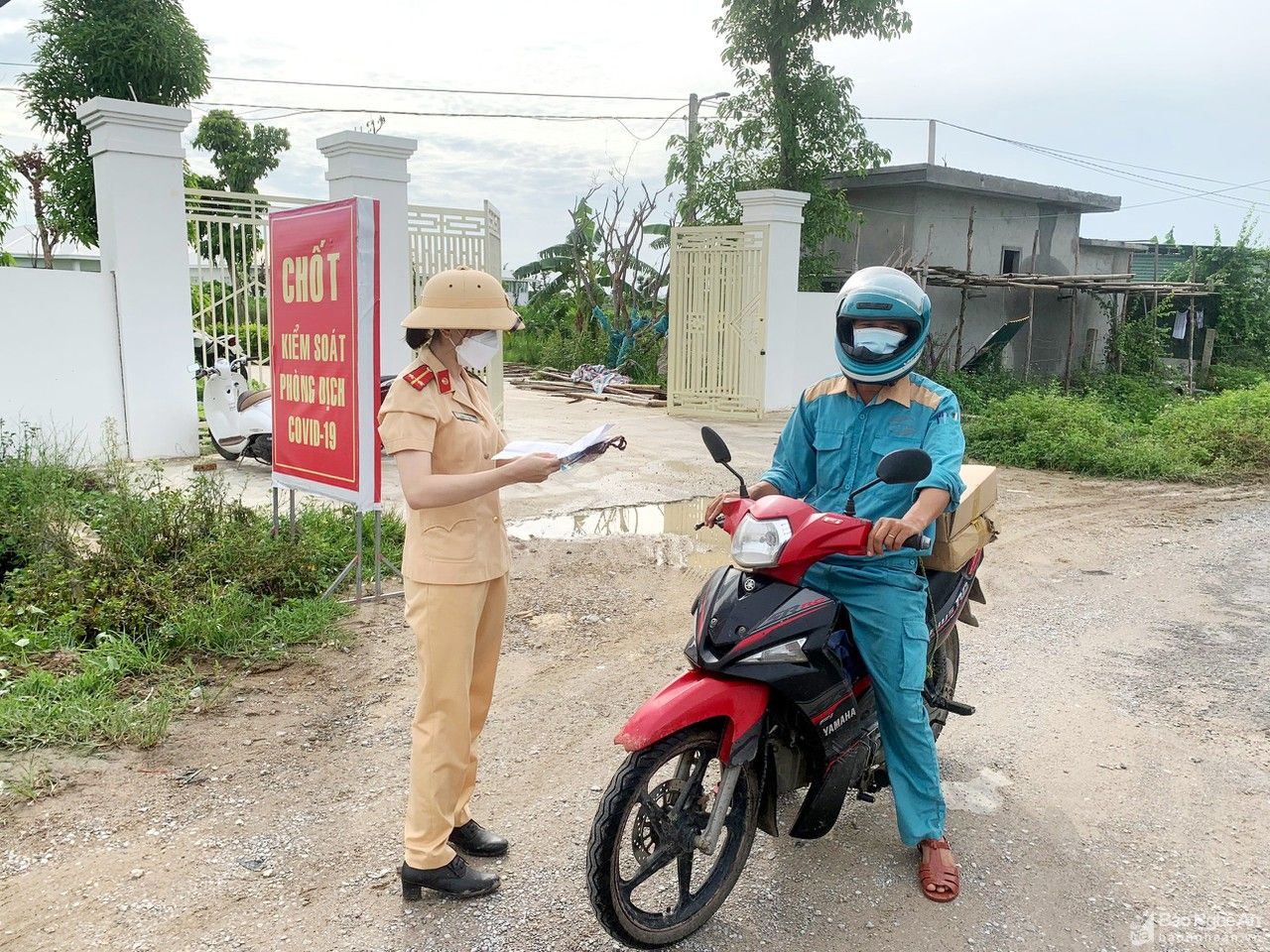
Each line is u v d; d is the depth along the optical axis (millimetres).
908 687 3059
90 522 6215
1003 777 3838
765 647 2729
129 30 12938
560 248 26750
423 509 2811
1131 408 17406
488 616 3082
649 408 16875
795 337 15727
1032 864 3244
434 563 2844
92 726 4012
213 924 2826
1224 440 11523
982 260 20125
